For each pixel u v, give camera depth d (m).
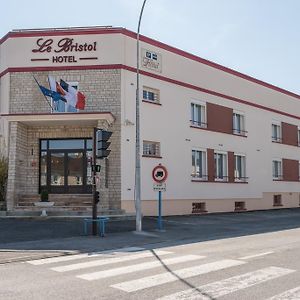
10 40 23.36
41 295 7.10
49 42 23.22
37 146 23.16
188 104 26.45
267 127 32.84
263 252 11.58
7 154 22.58
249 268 9.34
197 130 26.86
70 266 9.87
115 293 7.23
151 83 24.33
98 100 22.86
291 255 11.01
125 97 22.94
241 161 30.39
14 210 20.73
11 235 15.23
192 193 26.06
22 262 10.51
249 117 31.16
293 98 36.19
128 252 12.01
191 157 26.33
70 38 23.20
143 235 15.69
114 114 22.69
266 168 32.31
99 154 15.74
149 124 23.98
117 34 23.11
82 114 21.17
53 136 23.16
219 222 21.33
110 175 22.39
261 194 31.48
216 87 28.53
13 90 23.12
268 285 7.73
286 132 34.97
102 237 15.00
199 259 10.59
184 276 8.58
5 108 23.23
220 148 28.42
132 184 22.75
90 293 7.23
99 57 23.05
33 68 23.11
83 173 23.02
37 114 21.19
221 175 28.62
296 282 7.95
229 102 29.50
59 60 23.09
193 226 19.11
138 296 7.02
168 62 25.38
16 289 7.55
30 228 16.89
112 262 10.35
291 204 34.69
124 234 15.88
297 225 20.03
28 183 22.88
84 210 20.77
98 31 23.12
